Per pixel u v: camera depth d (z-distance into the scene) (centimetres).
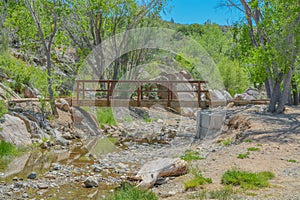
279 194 484
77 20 1617
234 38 1952
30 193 591
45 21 1464
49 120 1273
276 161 723
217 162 748
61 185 641
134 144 1038
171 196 514
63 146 1038
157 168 636
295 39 1338
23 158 866
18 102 1280
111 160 831
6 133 973
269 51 1429
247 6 1708
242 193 493
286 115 1429
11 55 1789
